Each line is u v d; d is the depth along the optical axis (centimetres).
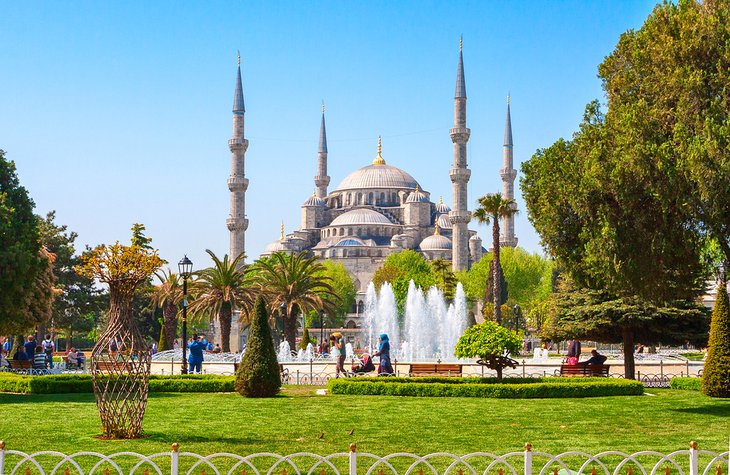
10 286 3647
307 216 19162
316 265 6919
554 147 3016
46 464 1656
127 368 1975
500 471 1277
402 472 1616
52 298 4669
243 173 14925
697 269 2677
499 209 6531
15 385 3281
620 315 3681
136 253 1950
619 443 1953
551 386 3078
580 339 3994
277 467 1653
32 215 4116
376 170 19712
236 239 14738
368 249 16912
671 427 2236
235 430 2156
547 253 2995
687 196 2409
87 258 1953
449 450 1848
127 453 1276
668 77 2498
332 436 2056
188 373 4000
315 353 7131
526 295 12962
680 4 2652
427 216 18088
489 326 3338
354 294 14850
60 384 3250
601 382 3219
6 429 2136
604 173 2588
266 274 7431
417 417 2453
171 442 1930
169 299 7581
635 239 2595
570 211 2858
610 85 2875
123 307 1977
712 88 2433
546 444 1934
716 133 2281
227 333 6600
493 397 3062
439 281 12125
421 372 3797
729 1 2564
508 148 17325
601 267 2670
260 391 3041
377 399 2983
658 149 2409
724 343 3044
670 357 5619
